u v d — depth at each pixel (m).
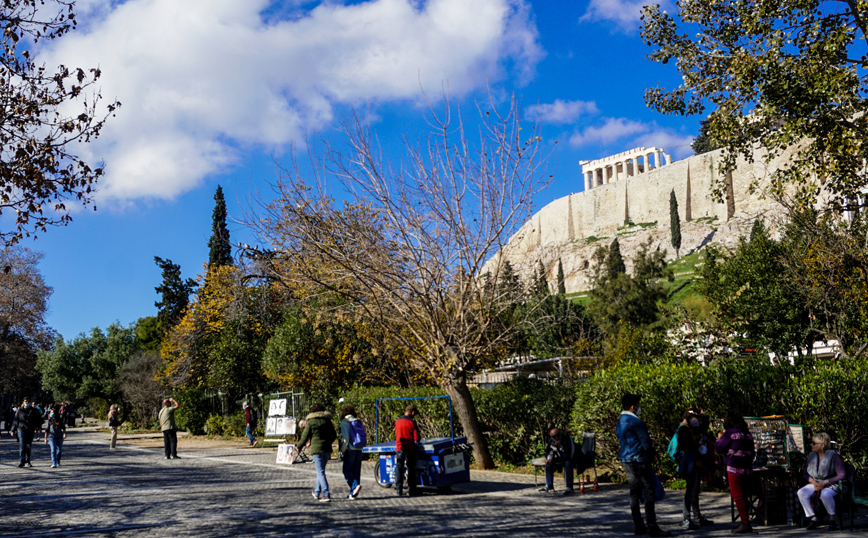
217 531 8.07
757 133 14.84
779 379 10.55
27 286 51.28
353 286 16.19
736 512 9.19
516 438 15.92
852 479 7.89
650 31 15.34
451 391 15.66
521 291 15.83
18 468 18.05
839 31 12.19
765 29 13.35
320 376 23.72
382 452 12.94
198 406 36.03
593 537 7.64
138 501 10.94
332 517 9.17
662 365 13.26
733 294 17.67
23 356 53.34
